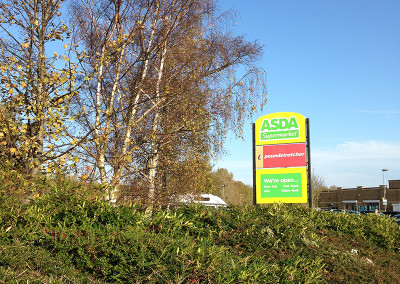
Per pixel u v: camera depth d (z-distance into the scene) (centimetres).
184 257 484
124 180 1100
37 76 928
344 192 6988
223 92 1398
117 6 1026
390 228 1181
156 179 1266
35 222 571
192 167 1405
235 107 1412
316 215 1103
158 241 531
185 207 838
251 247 732
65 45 905
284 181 1427
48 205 630
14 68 901
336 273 717
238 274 482
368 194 6544
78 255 529
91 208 627
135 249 508
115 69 1119
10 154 877
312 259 682
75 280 477
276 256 711
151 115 1262
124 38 1016
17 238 543
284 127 1445
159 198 1121
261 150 1465
